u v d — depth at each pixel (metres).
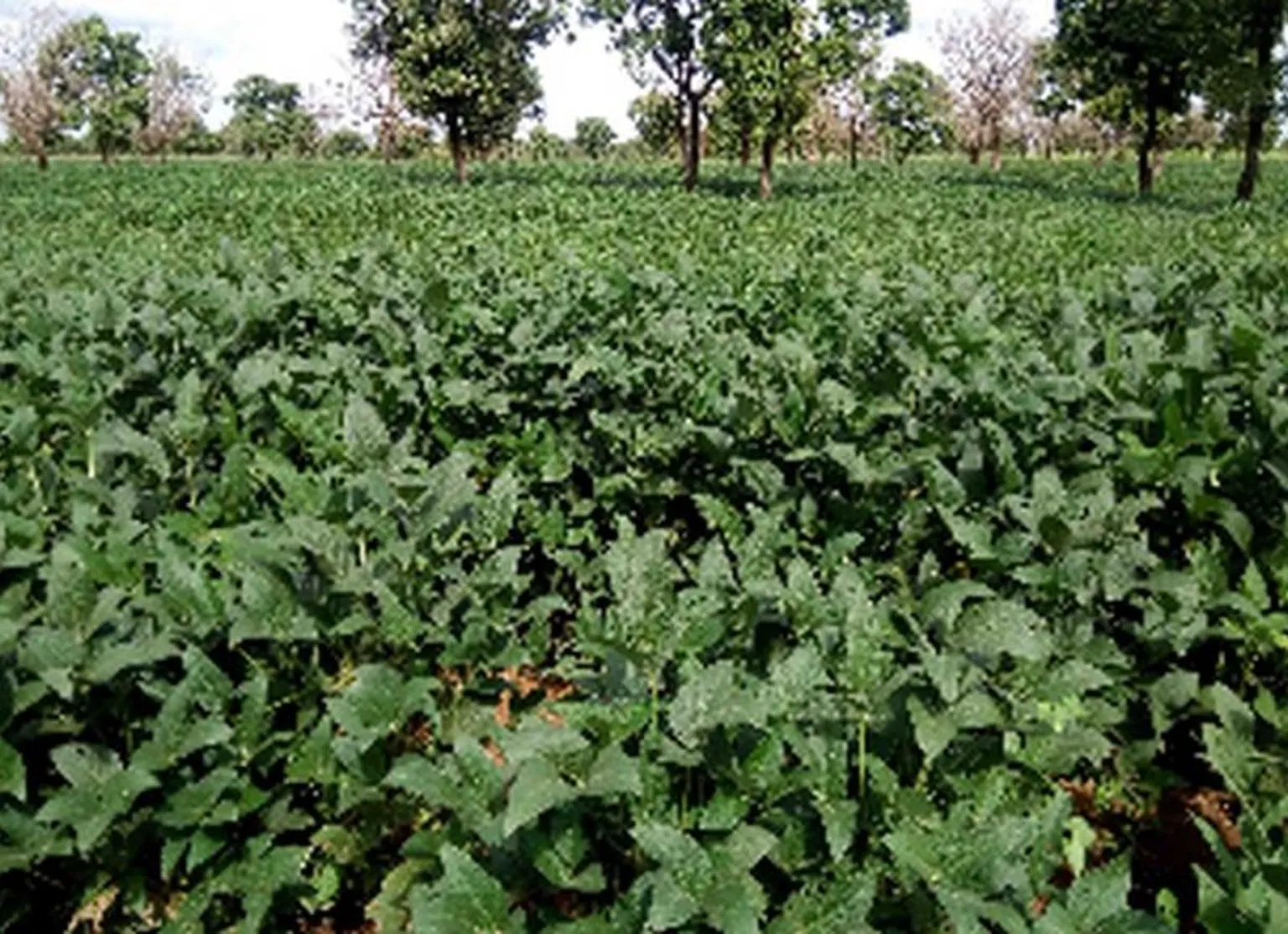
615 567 2.81
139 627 3.00
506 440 5.45
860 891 2.32
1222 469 4.26
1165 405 4.60
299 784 3.26
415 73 47.84
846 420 4.73
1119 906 2.33
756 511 3.80
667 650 2.71
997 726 2.80
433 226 24.23
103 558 3.36
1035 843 2.47
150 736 3.06
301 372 5.54
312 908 3.32
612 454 5.48
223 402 5.25
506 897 2.34
